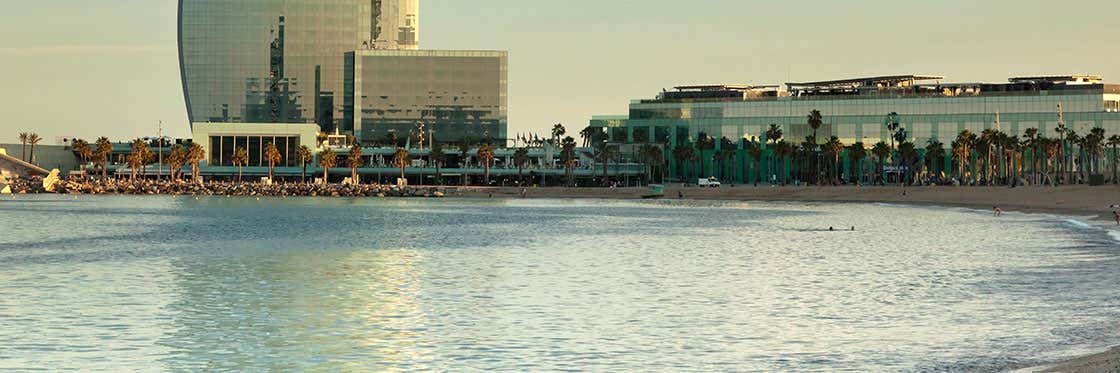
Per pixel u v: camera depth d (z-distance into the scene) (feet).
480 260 359.87
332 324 220.02
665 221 625.00
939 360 178.50
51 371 177.06
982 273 309.01
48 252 388.16
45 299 255.91
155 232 509.76
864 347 191.52
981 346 189.57
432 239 465.06
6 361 184.14
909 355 183.42
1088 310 228.63
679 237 481.46
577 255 380.99
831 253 388.16
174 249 404.16
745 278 302.86
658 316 229.25
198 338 204.85
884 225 570.87
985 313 227.81
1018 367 171.01
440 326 217.77
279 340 202.90
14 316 229.25
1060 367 163.12
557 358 186.19
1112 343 188.85
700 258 368.48
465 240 459.32
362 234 497.87
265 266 336.70
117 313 234.17
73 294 265.34
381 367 180.24
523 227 560.20
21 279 297.53
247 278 302.04
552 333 209.15
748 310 237.25
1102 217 592.19
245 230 527.81
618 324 219.20
